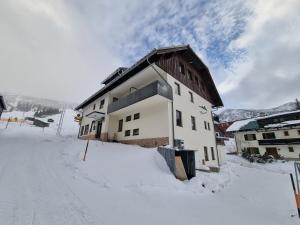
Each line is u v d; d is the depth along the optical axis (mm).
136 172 6785
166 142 11594
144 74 13922
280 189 10047
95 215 3414
